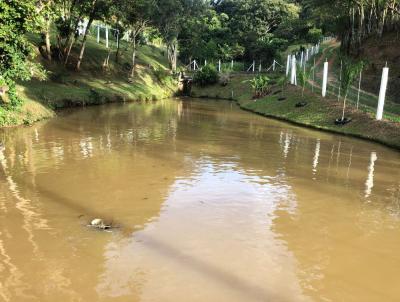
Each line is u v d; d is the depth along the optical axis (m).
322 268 7.54
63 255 7.65
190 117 28.78
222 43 68.31
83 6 36.00
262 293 6.67
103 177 12.51
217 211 10.12
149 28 50.22
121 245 8.14
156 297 6.45
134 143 17.89
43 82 30.80
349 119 23.62
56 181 11.99
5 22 15.29
